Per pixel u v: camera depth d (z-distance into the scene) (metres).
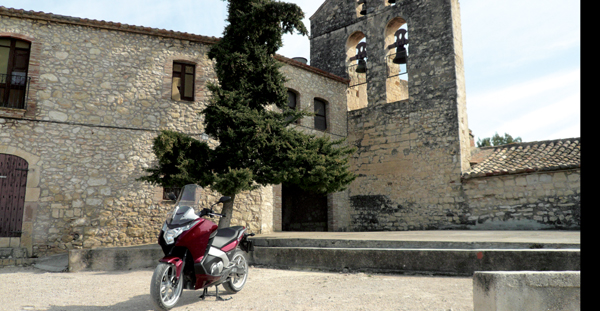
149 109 11.04
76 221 9.92
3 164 9.48
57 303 4.58
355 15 16.73
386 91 15.28
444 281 5.16
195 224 4.32
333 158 9.14
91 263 7.81
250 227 11.88
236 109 8.91
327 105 15.51
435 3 14.50
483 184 12.61
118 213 10.34
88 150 10.29
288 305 4.08
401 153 14.50
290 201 16.72
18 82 9.99
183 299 4.65
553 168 11.22
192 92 11.81
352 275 6.07
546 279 2.96
